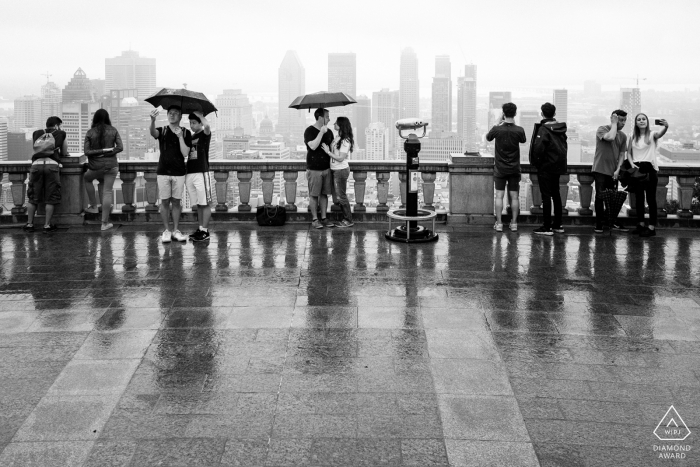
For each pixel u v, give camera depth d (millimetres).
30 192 11031
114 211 11977
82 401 5004
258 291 7711
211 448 4352
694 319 6836
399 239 10312
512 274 8500
